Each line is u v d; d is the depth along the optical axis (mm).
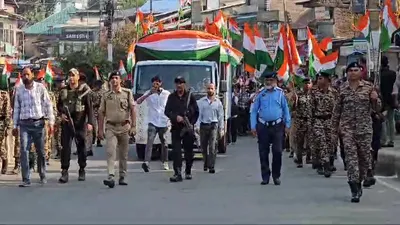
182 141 15594
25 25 79000
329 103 16188
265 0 47031
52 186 14422
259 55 24844
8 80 23344
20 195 13141
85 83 15477
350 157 12172
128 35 55844
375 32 23406
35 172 16656
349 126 12258
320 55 23344
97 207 11688
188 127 15297
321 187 14180
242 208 11516
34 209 11523
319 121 16266
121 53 53969
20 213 11117
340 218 10539
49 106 14461
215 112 16891
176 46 21578
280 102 14562
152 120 17188
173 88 20422
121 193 13391
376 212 11125
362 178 12391
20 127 14258
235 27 32844
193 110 15430
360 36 30391
